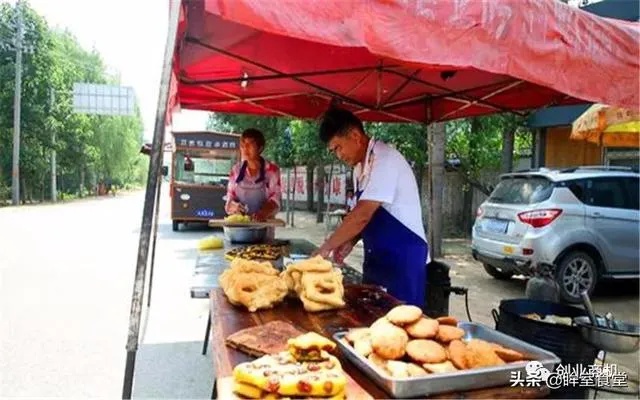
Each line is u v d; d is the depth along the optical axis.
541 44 2.10
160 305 5.77
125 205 26.36
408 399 1.24
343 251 2.84
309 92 4.50
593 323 2.88
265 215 4.67
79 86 28.88
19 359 4.06
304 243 4.07
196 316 5.35
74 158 31.36
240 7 1.67
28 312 5.39
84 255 9.15
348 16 1.79
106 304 5.73
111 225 14.91
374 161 2.72
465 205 11.91
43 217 17.92
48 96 26.83
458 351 1.35
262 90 4.32
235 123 15.64
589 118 5.06
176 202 13.52
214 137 13.80
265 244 3.87
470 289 6.74
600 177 6.38
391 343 1.36
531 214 6.09
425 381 1.24
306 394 1.19
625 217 6.36
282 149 15.02
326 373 1.25
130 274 7.42
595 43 2.24
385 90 4.38
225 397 1.22
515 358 1.38
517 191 6.53
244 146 4.79
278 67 3.45
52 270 7.70
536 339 2.86
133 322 1.91
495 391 1.29
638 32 2.36
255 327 1.70
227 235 4.17
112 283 6.81
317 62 3.48
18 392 3.46
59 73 27.67
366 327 1.78
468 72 3.75
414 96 4.68
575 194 6.20
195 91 4.18
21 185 26.88
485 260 6.75
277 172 4.91
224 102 4.58
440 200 8.23
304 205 21.64
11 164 25.98
